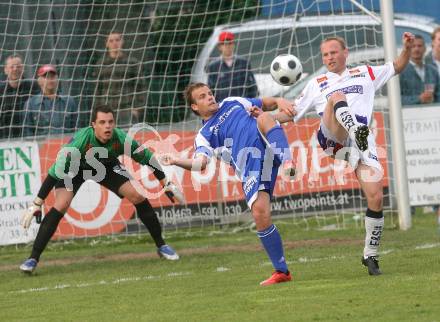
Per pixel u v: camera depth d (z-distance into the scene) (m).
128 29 33.53
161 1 33.62
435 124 30.53
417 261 20.38
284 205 30.38
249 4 33.88
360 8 30.28
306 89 20.09
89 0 33.06
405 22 35.88
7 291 20.45
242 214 30.38
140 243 29.17
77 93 31.61
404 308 14.65
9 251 28.88
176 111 32.53
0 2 32.00
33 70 31.64
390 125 28.58
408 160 30.53
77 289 19.84
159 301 17.14
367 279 18.00
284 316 14.70
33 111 30.14
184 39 33.44
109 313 16.16
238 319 14.68
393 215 29.97
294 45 33.06
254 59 33.47
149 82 32.69
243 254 24.70
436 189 30.53
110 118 23.39
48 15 32.28
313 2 32.69
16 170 28.95
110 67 32.09
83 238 29.66
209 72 31.56
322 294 16.58
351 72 19.97
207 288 18.50
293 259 22.73
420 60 31.42
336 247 24.80
